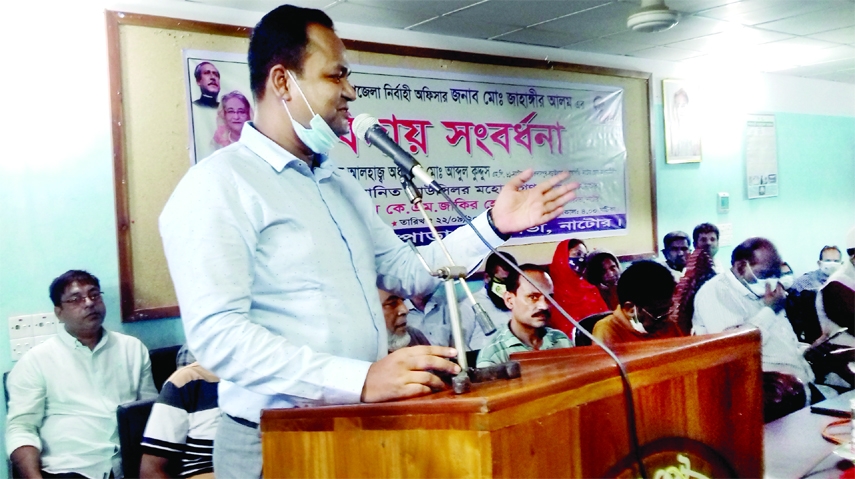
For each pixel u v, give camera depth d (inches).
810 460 69.7
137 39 103.7
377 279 58.9
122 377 101.7
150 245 105.0
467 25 134.8
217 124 111.1
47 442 96.8
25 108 96.4
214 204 43.9
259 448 46.9
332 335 47.6
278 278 46.9
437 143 138.6
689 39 159.2
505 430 29.9
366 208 57.4
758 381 44.4
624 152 169.9
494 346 142.2
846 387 174.1
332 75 50.6
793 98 219.5
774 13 141.6
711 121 192.9
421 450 31.6
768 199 209.8
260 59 51.2
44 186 97.8
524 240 150.1
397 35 134.7
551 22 136.0
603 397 35.3
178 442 96.3
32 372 96.0
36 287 97.4
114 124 101.3
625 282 165.5
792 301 193.6
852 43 174.4
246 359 40.4
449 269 41.3
